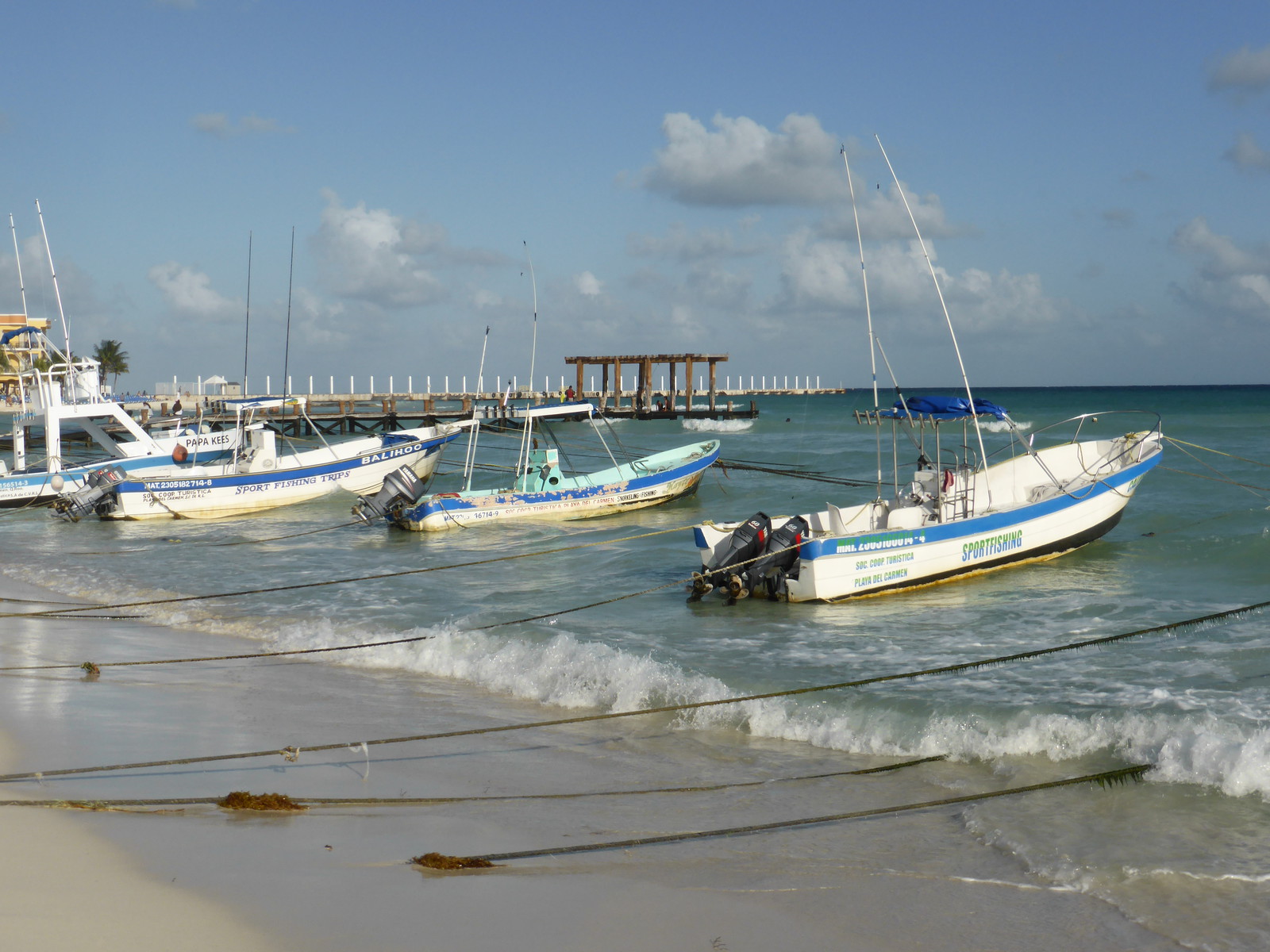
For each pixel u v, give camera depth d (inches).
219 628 613.6
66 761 343.9
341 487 1272.1
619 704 437.7
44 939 205.9
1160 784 327.3
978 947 224.1
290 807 301.6
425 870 255.0
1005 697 422.6
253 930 215.6
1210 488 1027.3
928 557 673.0
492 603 671.8
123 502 1170.0
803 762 365.1
